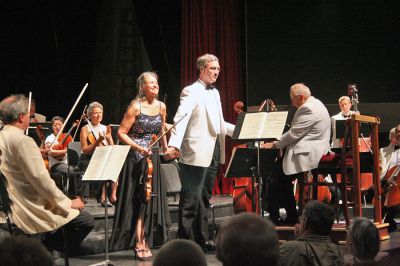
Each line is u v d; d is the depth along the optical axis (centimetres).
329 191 728
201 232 539
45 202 393
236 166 542
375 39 984
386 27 981
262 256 186
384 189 664
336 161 559
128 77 1034
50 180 385
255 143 629
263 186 627
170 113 999
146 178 490
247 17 998
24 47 955
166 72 996
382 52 984
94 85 1018
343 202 536
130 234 512
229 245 187
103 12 1029
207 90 545
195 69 1006
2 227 425
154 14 990
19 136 387
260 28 998
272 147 559
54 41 964
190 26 1006
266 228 190
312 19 992
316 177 578
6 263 165
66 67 968
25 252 166
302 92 565
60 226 389
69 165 739
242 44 1034
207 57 541
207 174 547
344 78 989
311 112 547
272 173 566
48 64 966
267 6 996
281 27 996
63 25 966
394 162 749
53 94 968
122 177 510
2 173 386
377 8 984
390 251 498
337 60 991
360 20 986
